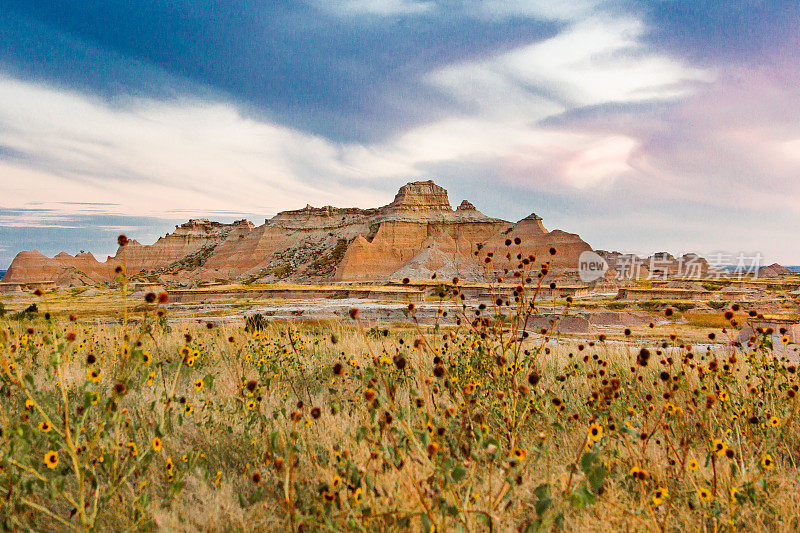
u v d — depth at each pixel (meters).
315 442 3.83
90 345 6.88
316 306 60.75
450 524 2.65
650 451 3.78
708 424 3.89
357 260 175.25
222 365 6.91
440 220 197.00
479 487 3.22
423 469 3.10
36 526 2.91
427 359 5.92
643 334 30.98
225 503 3.11
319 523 2.71
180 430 4.30
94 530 2.73
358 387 4.99
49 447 3.33
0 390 3.98
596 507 2.98
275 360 6.38
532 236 163.88
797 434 4.24
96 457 3.30
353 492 2.78
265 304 66.06
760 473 3.29
